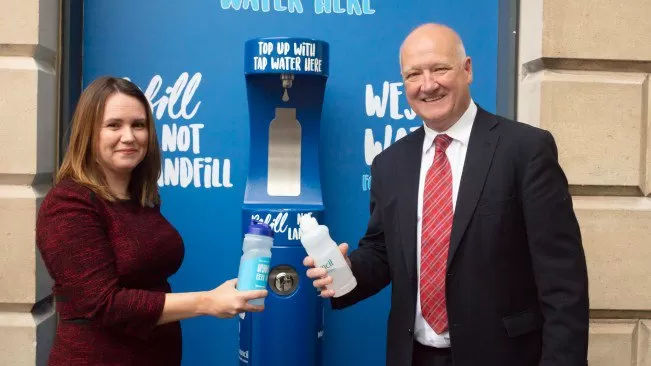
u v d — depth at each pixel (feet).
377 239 8.02
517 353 6.84
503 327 6.82
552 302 6.57
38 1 9.36
